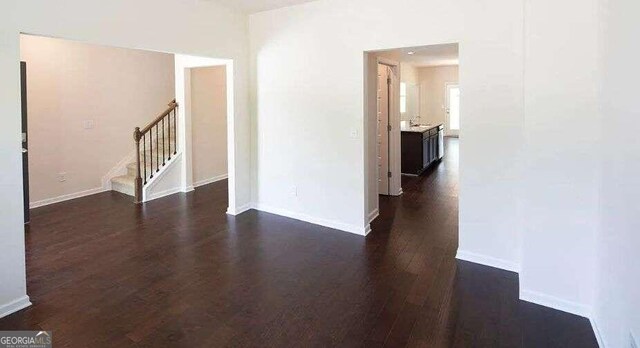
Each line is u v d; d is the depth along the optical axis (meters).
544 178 2.70
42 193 5.58
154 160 6.60
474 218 3.51
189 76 6.34
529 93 2.69
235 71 4.90
